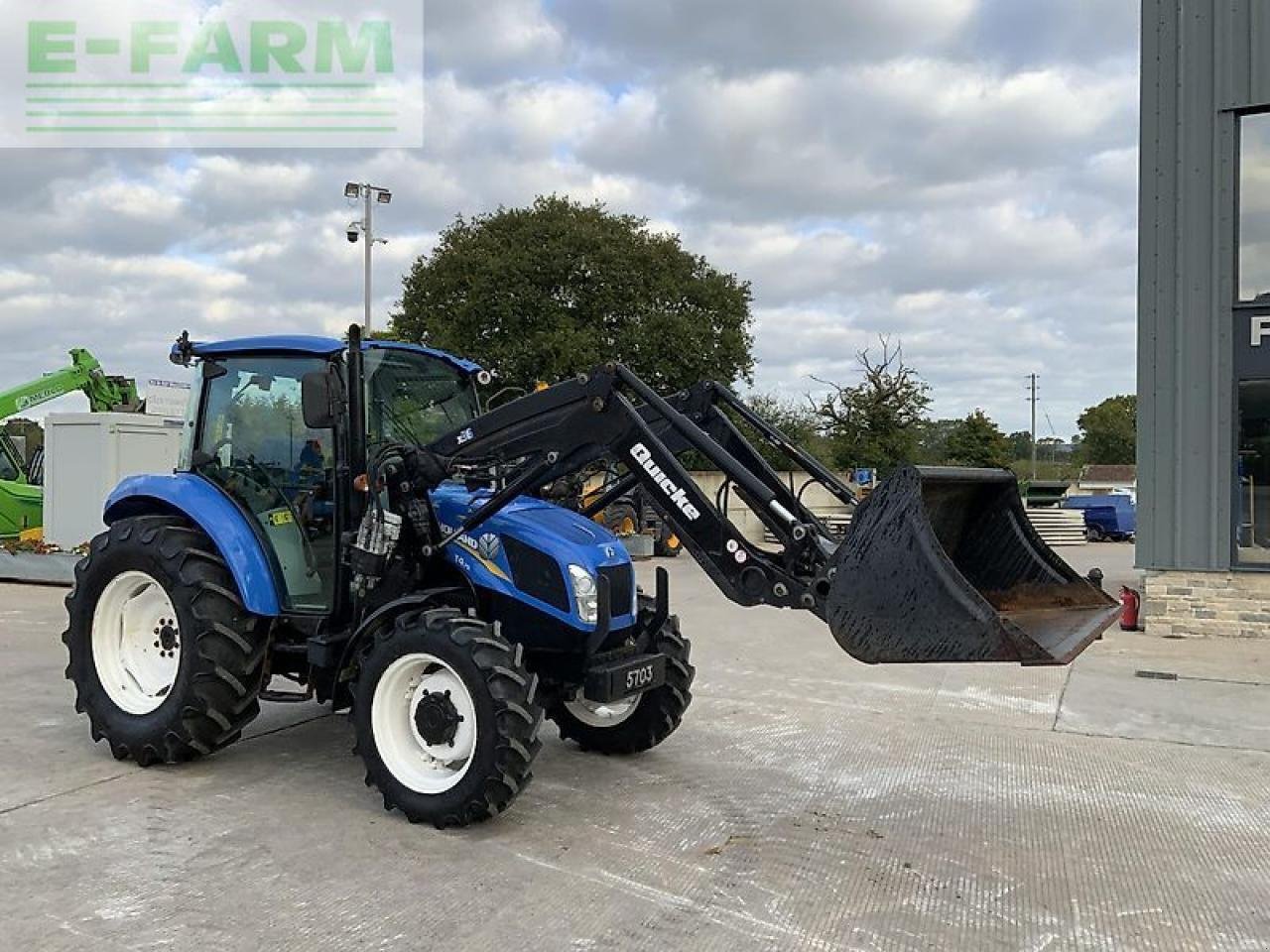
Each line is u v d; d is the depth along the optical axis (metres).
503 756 4.33
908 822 4.79
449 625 4.50
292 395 5.37
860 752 5.98
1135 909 3.87
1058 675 8.20
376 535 4.82
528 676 4.48
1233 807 5.06
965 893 3.98
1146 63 10.53
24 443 16.44
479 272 24.38
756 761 5.75
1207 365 10.25
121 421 13.93
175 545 5.21
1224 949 3.56
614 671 4.86
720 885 4.01
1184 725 6.68
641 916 3.70
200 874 3.96
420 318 25.31
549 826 4.59
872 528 4.04
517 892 3.87
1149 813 4.96
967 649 3.82
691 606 12.21
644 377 24.20
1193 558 10.25
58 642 9.00
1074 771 5.66
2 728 6.04
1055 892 4.02
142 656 5.54
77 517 13.94
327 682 5.23
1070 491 39.25
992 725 6.64
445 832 4.46
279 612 5.16
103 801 4.76
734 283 26.38
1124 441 70.75
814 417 36.25
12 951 3.31
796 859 4.30
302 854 4.18
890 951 3.49
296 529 5.30
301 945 3.40
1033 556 4.94
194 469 5.63
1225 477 10.16
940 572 3.88
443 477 4.99
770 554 4.51
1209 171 10.27
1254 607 10.05
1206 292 10.27
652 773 5.46
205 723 5.14
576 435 4.81
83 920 3.54
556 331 23.52
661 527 18.17
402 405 5.53
